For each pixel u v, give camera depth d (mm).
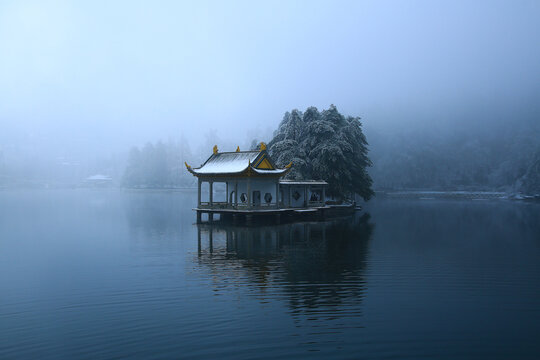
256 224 49094
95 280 23359
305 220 53719
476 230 43906
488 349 14172
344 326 16094
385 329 15789
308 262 27516
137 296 20141
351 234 40562
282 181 54875
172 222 52812
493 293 20359
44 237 40344
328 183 64875
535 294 20172
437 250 31766
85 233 42938
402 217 58812
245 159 51375
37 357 13695
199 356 13664
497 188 156375
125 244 35781
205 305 18594
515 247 33250
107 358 13594
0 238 39781
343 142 66688
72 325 16453
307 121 72438
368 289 21031
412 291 20656
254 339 14930
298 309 18000
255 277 23562
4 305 19078
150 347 14375
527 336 15211
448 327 16000
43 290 21453
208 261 28141
